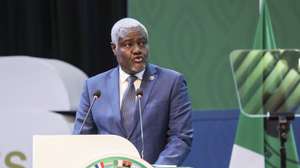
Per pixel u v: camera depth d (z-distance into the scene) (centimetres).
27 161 847
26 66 858
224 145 1039
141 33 629
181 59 1042
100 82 655
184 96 647
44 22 1033
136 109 627
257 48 855
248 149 860
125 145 470
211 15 1052
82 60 1020
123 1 1027
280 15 1071
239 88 577
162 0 1038
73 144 467
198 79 1046
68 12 1021
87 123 651
